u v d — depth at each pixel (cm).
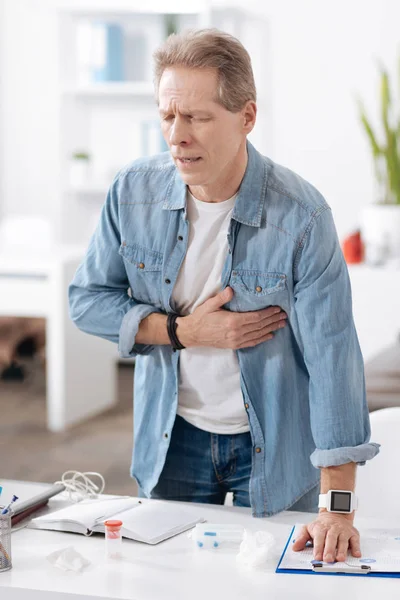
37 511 194
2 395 581
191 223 192
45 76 679
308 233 183
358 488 209
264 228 186
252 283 188
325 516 173
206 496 206
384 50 602
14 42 681
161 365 201
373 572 160
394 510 207
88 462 450
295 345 195
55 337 495
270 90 623
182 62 168
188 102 167
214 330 188
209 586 156
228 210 188
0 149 691
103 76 638
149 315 197
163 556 169
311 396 184
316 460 180
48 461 452
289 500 196
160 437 202
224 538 173
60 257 494
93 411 543
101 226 204
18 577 160
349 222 617
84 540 177
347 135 612
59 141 649
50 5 672
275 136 626
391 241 489
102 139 666
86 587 155
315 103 616
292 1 613
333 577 159
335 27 607
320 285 182
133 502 194
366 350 469
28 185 691
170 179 195
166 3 634
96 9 636
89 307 204
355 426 181
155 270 197
